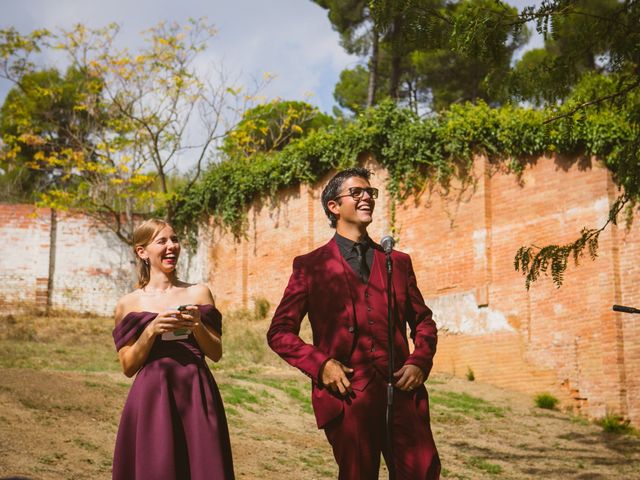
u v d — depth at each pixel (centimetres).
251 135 2731
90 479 788
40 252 2534
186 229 2536
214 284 2392
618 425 1380
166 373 455
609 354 1437
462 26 909
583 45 974
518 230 1612
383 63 3459
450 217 1722
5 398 1013
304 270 469
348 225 478
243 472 905
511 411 1451
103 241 2595
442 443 1222
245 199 2303
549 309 1542
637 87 1009
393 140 1830
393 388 433
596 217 1488
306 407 1335
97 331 2220
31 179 3438
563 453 1209
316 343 459
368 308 452
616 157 1458
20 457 817
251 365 1761
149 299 483
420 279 1764
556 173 1562
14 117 2877
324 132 2056
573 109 1022
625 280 1447
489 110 1694
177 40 2488
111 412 1052
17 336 2058
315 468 961
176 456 441
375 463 437
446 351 1709
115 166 2527
